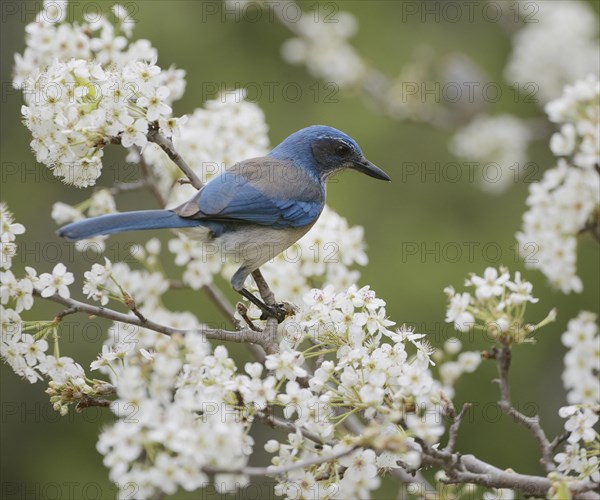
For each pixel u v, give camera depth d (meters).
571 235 11.02
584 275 19.12
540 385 18.48
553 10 18.48
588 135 10.80
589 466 8.17
